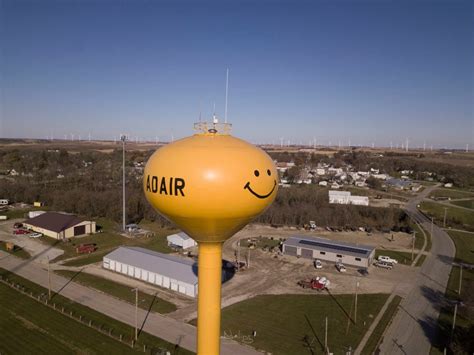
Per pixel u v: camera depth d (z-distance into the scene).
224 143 15.30
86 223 62.03
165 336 30.45
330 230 69.56
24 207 82.44
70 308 35.22
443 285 43.06
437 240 63.75
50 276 43.56
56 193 84.25
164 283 40.84
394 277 45.50
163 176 14.80
